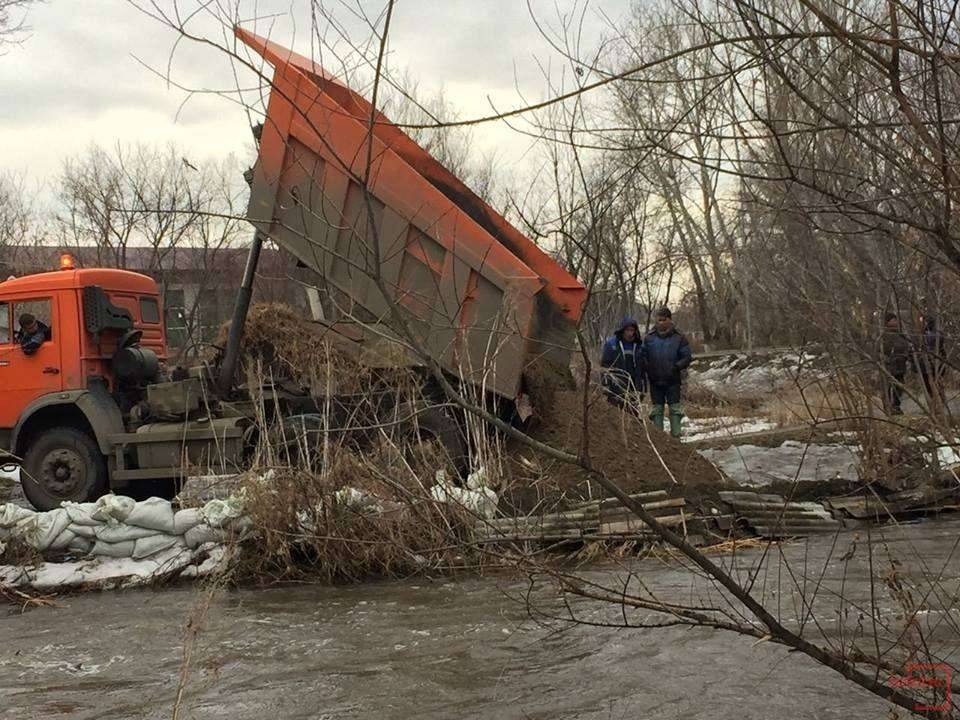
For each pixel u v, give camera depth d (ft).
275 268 35.01
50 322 36.45
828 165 11.19
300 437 28.81
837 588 21.62
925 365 12.57
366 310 32.14
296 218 31.14
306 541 26.23
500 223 34.14
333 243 31.35
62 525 27.43
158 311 42.06
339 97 16.90
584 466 11.29
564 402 34.63
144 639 21.42
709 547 26.89
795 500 30.66
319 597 24.50
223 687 17.94
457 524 21.67
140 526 27.40
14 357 36.60
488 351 30.45
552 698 16.53
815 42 10.46
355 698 17.02
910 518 29.04
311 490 26.40
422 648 19.67
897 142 10.57
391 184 31.50
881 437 15.24
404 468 26.63
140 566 27.04
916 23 9.68
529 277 31.78
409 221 31.71
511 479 29.37
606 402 36.70
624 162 11.52
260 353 34.55
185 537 27.25
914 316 12.23
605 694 16.58
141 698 17.53
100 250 82.17
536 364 33.37
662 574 24.18
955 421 12.46
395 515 25.36
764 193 12.22
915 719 14.66
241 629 21.77
